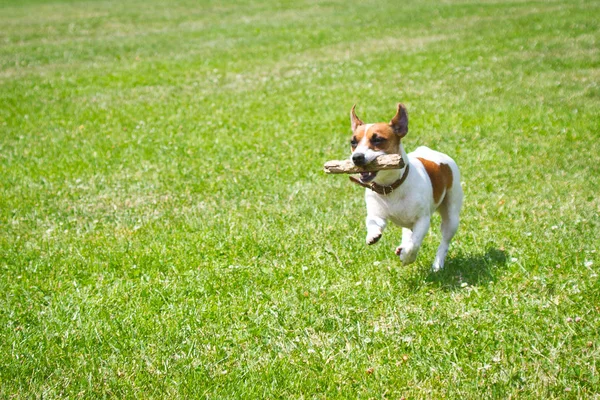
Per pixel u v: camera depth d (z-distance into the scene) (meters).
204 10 29.59
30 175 9.95
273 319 5.45
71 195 9.04
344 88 14.57
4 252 7.26
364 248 6.76
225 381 4.64
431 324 5.16
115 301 5.95
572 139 10.21
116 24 27.22
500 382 4.34
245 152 10.45
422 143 10.48
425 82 14.55
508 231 6.94
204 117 12.88
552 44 17.05
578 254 6.22
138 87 16.11
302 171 9.43
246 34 22.72
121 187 9.31
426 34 20.19
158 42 22.36
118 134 12.02
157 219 8.04
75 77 17.58
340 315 5.41
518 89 13.30
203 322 5.48
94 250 7.16
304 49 19.55
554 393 4.22
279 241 7.07
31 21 29.62
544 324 5.04
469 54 16.81
